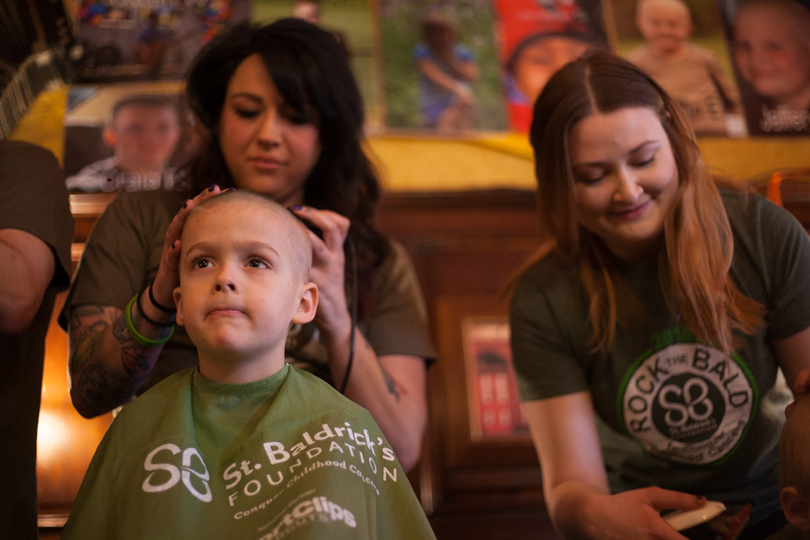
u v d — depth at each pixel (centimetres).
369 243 143
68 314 123
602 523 109
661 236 125
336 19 255
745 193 128
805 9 266
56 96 224
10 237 107
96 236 126
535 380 133
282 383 92
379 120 248
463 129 254
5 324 102
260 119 131
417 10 264
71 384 115
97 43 229
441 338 242
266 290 89
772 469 127
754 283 121
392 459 90
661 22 263
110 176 220
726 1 266
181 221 97
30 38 149
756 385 122
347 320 119
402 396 128
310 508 77
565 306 133
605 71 122
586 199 121
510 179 260
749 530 123
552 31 265
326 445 84
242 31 139
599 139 117
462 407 237
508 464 234
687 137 124
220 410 89
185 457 83
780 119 255
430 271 249
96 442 145
